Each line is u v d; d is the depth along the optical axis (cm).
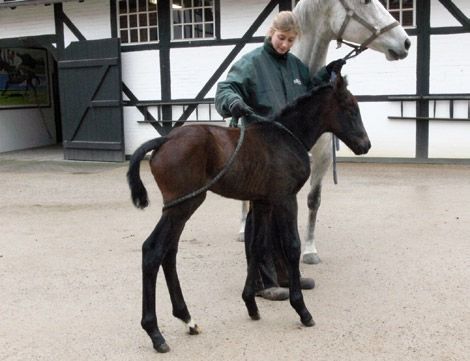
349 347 302
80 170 1004
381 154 962
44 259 476
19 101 1331
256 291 378
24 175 966
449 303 361
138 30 1075
